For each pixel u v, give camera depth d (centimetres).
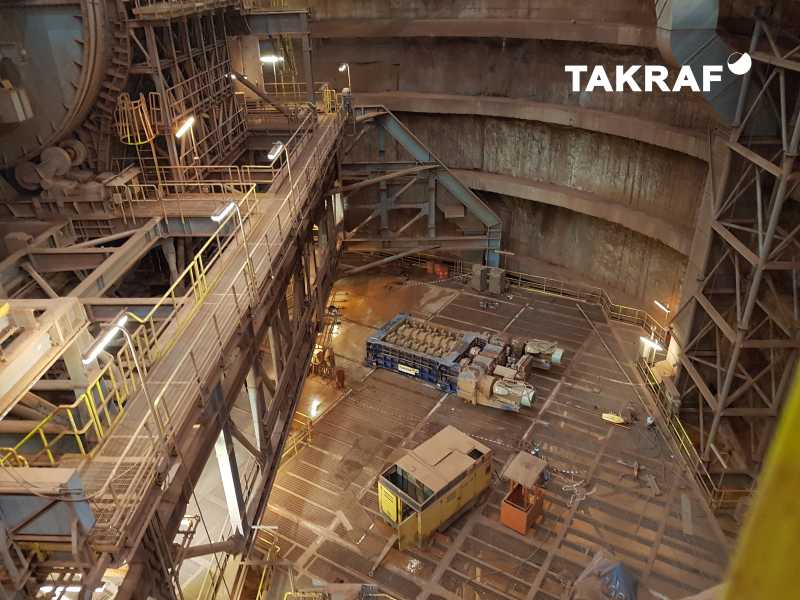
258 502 1627
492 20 3459
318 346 2889
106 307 1536
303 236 2133
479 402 2530
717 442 2266
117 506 923
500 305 3391
